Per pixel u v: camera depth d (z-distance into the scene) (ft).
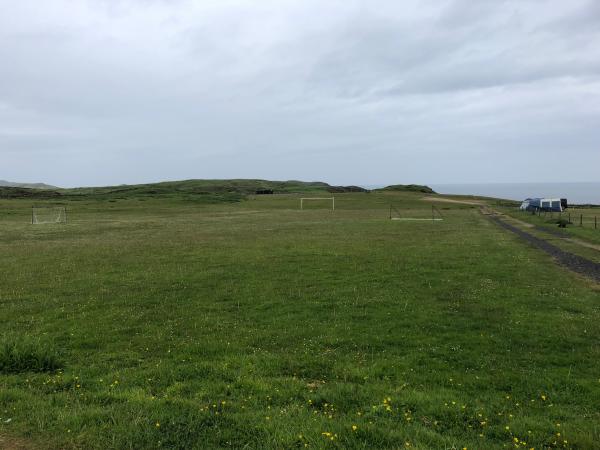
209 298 55.36
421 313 47.39
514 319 45.16
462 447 20.76
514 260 84.58
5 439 20.85
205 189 634.02
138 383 28.78
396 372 31.22
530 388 28.60
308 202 401.49
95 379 29.37
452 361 33.81
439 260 84.17
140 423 22.33
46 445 20.42
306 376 30.86
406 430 22.16
